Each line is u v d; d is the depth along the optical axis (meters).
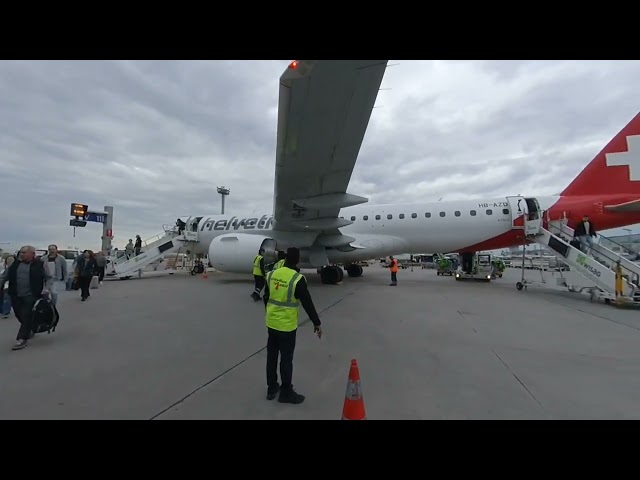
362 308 8.59
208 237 17.80
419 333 6.01
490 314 7.82
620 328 6.42
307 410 3.08
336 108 6.07
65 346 5.18
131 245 20.53
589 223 11.76
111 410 3.05
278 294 3.38
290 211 11.62
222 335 5.87
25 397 3.31
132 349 5.03
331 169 8.60
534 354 4.79
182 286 13.98
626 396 3.38
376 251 14.77
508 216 13.62
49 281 5.43
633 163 12.05
